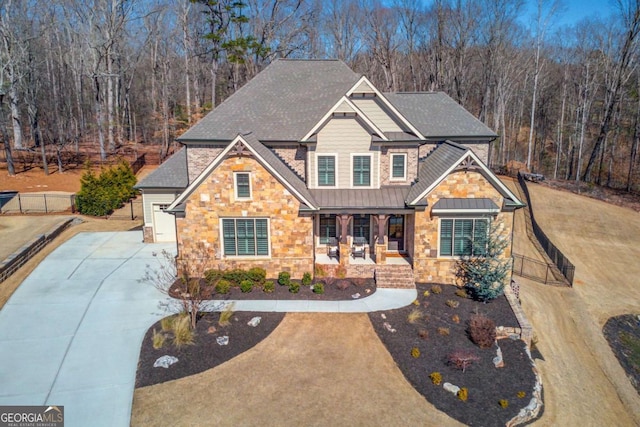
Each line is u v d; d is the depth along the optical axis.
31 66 50.53
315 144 22.83
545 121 67.81
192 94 64.75
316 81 27.98
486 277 19.98
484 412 13.27
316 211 21.23
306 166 23.48
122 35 60.66
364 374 14.86
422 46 58.22
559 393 15.62
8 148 42.97
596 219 35.50
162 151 52.84
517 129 72.62
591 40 61.81
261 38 51.31
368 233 24.73
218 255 21.67
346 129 22.77
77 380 14.25
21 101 52.66
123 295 20.02
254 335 16.97
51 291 20.31
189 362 15.22
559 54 70.12
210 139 23.97
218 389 13.94
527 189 41.22
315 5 57.19
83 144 58.91
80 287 20.75
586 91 51.72
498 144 62.09
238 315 18.39
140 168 49.53
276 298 20.00
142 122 67.50
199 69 62.34
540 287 24.36
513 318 18.83
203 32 60.91
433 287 21.09
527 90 63.22
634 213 36.88
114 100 61.94
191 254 21.67
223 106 26.38
